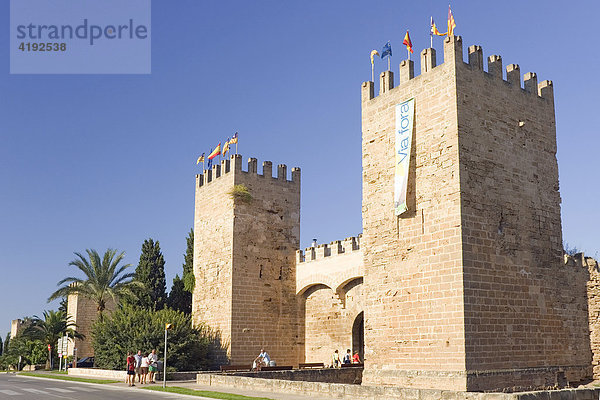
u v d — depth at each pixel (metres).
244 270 49.03
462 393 22.48
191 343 47.09
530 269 33.62
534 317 33.09
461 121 32.38
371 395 25.70
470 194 31.78
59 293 59.28
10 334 112.38
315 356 49.50
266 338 48.97
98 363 50.00
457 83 32.72
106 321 50.56
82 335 76.19
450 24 34.34
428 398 23.61
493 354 30.70
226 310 48.34
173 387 33.91
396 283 34.06
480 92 33.66
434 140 33.28
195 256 54.00
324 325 49.06
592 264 36.94
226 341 47.69
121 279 60.62
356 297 45.91
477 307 30.66
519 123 35.16
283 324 50.12
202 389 32.88
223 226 50.53
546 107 37.03
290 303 50.94
